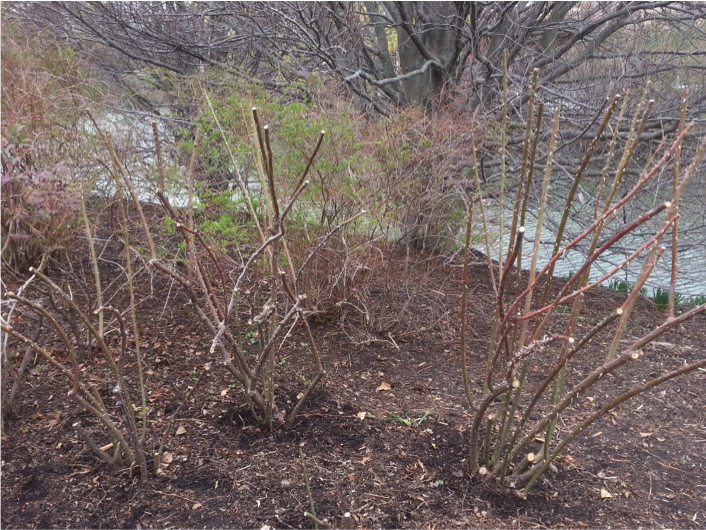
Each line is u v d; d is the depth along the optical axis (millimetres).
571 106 6395
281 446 2469
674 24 6352
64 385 2861
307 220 3699
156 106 6422
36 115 3279
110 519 1977
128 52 6133
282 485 2199
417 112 4559
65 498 2062
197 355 3332
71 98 3957
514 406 2188
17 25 5191
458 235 5230
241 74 4719
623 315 1906
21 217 3121
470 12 5551
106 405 2693
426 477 2311
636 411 3070
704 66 6082
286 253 2617
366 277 3951
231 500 2096
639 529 2051
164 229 4137
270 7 5395
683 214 6477
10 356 2975
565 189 7277
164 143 4703
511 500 2197
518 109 6078
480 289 5285
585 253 6371
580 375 3529
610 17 5598
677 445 2709
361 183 3846
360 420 2740
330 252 3738
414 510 2107
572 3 6172
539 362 3703
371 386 3168
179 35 6180
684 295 6039
